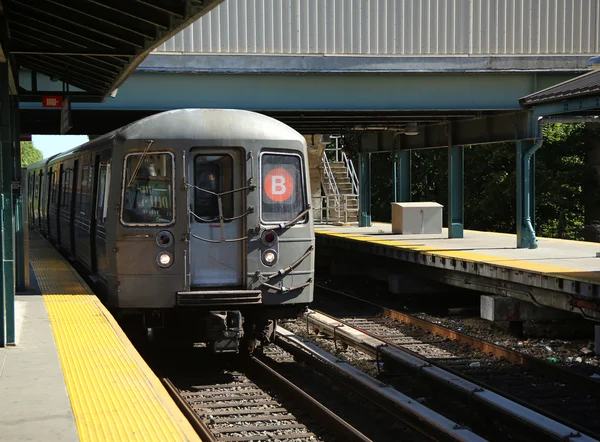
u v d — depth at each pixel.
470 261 14.74
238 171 10.41
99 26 9.94
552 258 15.10
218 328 10.04
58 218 18.23
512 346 12.71
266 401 8.97
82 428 4.91
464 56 19.52
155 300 10.20
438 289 18.22
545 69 19.78
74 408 5.36
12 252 7.60
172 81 18.69
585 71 19.86
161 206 10.26
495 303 13.45
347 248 21.47
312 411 8.38
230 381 10.05
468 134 21.67
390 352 10.56
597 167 37.25
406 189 26.58
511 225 40.88
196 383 9.96
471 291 18.44
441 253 16.39
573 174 36.84
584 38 20.02
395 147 26.62
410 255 17.44
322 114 20.77
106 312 9.44
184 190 10.21
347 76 19.38
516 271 13.17
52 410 5.31
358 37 19.30
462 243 19.38
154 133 10.24
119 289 10.22
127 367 6.60
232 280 10.40
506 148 39.56
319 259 25.31
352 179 33.12
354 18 19.27
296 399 8.90
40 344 7.54
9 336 7.51
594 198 37.28
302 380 10.29
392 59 19.31
